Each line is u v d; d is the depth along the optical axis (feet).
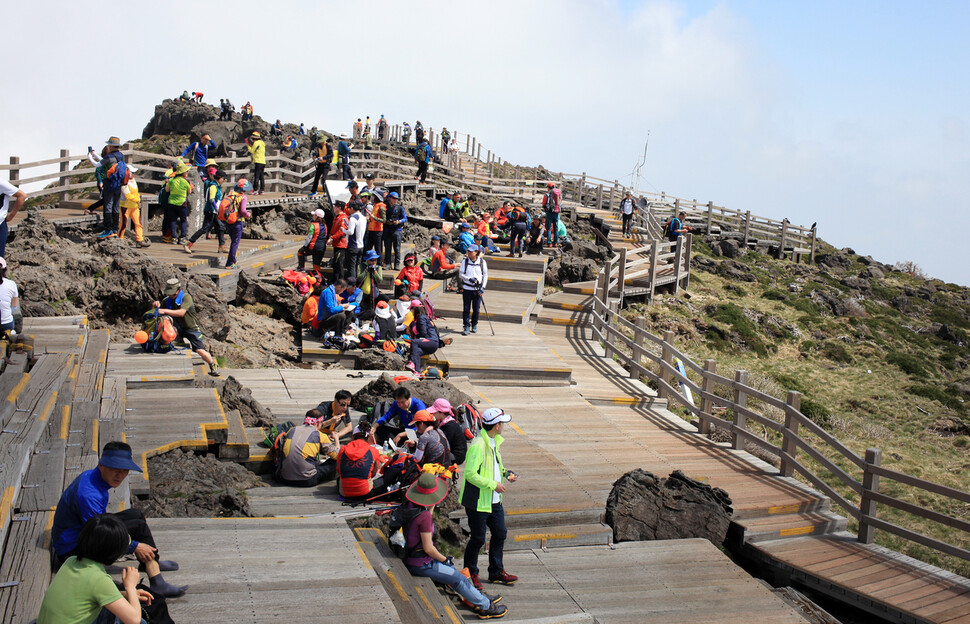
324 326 51.42
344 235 56.95
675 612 24.31
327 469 30.25
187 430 29.32
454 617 20.38
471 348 53.36
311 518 24.43
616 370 57.16
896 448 60.13
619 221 116.67
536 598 24.38
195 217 67.67
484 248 81.46
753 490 36.42
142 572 18.31
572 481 33.63
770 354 81.66
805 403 66.08
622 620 23.48
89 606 14.32
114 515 16.49
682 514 31.22
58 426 26.50
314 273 59.16
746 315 88.28
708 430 45.60
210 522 22.93
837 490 48.78
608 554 28.40
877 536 39.34
